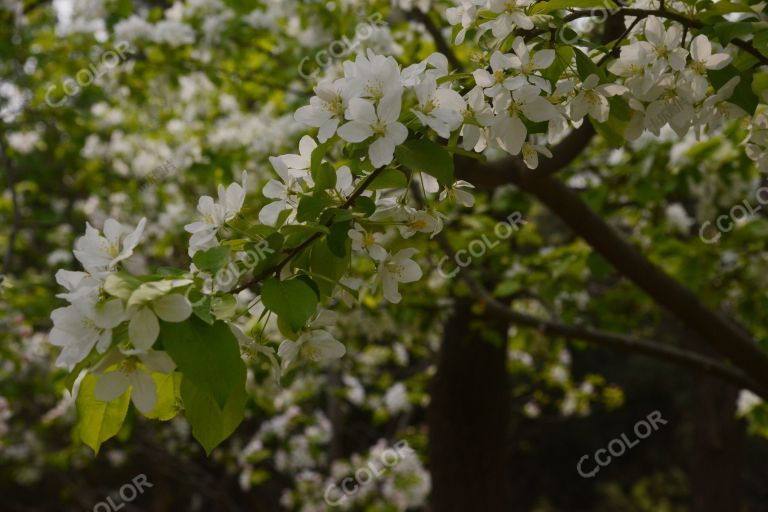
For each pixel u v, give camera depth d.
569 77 1.44
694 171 3.49
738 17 1.70
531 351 5.52
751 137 1.76
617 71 1.45
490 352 4.94
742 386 3.56
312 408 7.80
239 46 4.79
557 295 4.15
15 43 5.27
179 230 4.82
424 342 5.91
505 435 5.04
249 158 4.50
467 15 1.47
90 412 1.19
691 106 1.45
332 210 1.29
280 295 1.21
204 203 1.36
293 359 1.34
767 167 1.77
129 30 4.56
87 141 5.70
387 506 6.11
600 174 4.52
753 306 3.90
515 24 1.42
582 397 7.38
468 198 1.45
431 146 1.29
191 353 1.07
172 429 7.80
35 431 7.16
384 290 1.43
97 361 1.12
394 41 4.01
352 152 1.32
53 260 6.56
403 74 1.34
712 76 1.43
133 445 7.91
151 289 1.07
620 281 4.37
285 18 4.77
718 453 7.57
